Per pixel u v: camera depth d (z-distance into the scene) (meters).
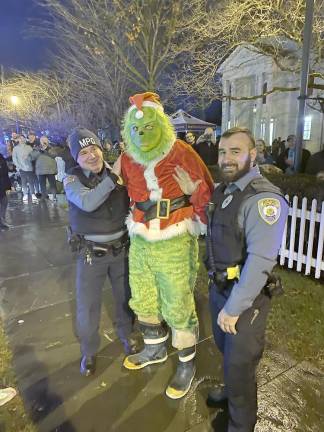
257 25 7.27
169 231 2.30
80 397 2.50
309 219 4.26
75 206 2.52
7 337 3.27
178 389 2.46
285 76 15.03
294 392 2.50
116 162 2.47
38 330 3.37
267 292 1.87
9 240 6.20
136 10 8.51
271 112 16.20
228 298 1.88
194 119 14.05
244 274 1.74
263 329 1.91
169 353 2.95
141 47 9.18
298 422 2.25
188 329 2.46
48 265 4.98
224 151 1.85
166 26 8.85
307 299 3.76
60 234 6.47
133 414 2.34
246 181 1.83
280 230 1.73
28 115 20.30
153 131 2.20
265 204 1.72
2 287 4.31
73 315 3.64
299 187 4.49
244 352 1.87
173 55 9.38
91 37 10.05
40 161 9.62
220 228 1.90
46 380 2.68
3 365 2.86
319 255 4.16
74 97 19.78
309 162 5.66
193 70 11.45
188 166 2.31
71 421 2.30
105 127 19.16
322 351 2.92
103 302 3.85
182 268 2.36
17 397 2.51
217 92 13.66
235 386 1.95
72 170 2.56
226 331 1.84
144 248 2.37
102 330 3.32
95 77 15.66
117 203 2.53
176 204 2.32
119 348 3.04
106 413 2.35
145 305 2.55
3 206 7.05
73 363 2.87
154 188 2.30
